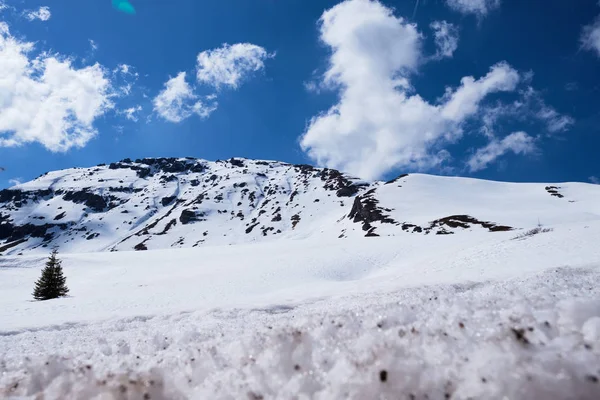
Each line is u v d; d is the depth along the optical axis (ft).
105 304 68.85
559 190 337.72
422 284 47.39
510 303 8.45
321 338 8.38
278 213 576.61
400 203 325.62
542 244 73.36
